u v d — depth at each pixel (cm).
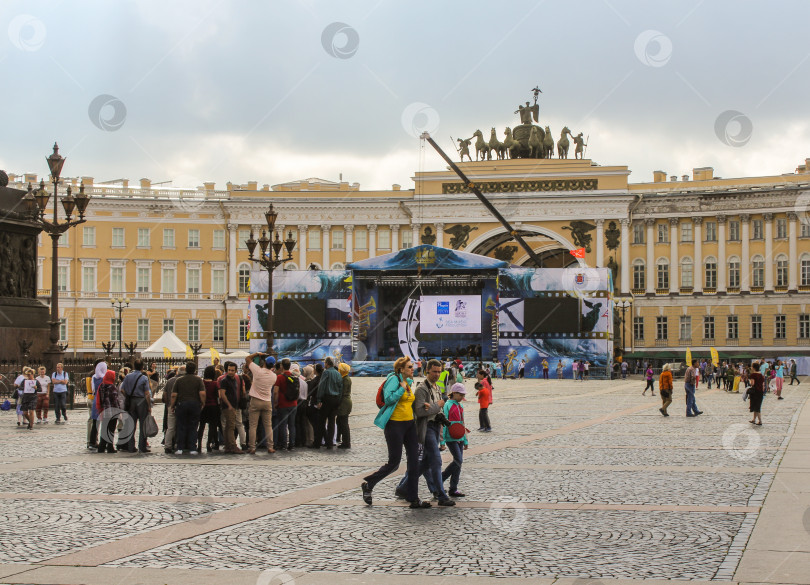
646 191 9969
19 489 1591
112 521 1298
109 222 9956
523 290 7481
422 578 1002
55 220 3656
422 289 7888
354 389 5512
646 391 5478
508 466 1877
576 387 6041
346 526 1275
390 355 8106
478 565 1057
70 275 9850
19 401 2977
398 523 1298
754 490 1540
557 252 10362
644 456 2050
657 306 9850
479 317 7656
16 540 1174
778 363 4938
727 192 9681
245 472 1834
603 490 1559
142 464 1975
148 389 2223
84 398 4256
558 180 9888
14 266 4128
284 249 10175
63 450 2269
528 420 3177
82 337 9862
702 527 1248
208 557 1093
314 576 1009
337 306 7694
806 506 1392
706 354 9700
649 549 1127
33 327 4109
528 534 1220
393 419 1435
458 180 10044
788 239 9525
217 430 2303
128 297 9956
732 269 9725
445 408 1511
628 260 9800
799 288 9469
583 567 1045
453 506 1425
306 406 2361
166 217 10088
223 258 10162
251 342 7769
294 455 2164
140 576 1005
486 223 9994
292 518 1330
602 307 7381
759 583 973
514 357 7475
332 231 10231
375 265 7712
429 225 10088
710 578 993
